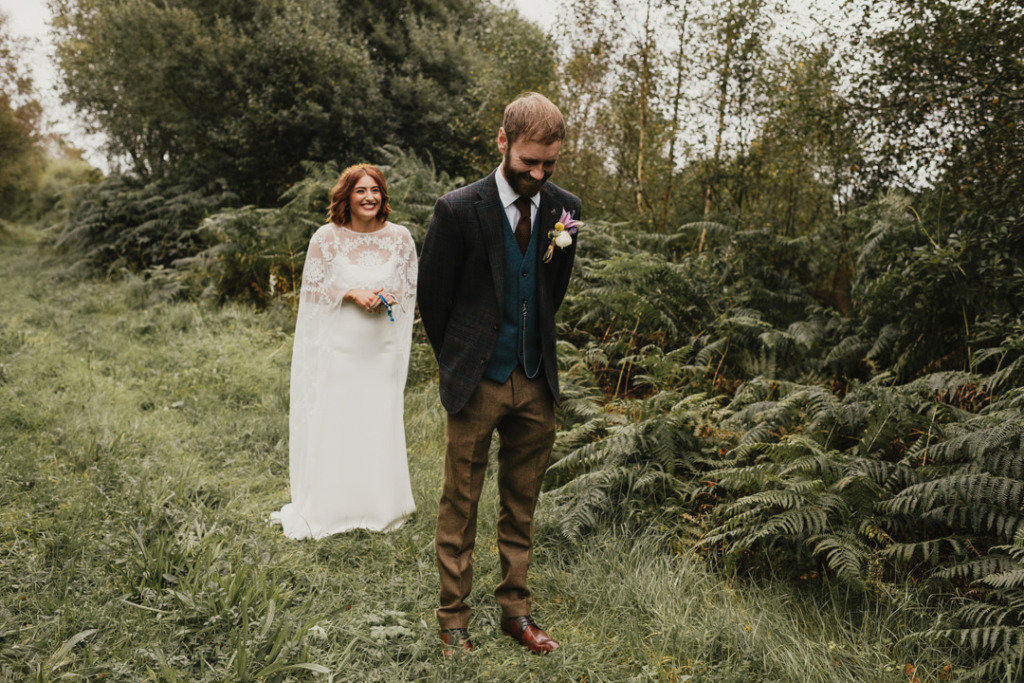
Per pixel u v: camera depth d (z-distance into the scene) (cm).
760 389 411
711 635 245
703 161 681
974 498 260
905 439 334
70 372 523
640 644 242
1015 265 384
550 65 825
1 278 1060
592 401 420
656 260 534
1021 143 434
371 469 339
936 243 426
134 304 839
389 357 346
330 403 336
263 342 665
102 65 1131
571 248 230
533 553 304
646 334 521
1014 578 225
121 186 1215
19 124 1750
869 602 267
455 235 217
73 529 288
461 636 239
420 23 1310
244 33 1102
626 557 294
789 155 611
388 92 1208
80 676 200
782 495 281
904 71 504
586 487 331
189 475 369
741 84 638
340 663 221
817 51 575
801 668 228
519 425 234
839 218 581
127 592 253
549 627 258
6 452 364
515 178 208
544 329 228
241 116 1074
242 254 834
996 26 443
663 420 349
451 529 238
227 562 276
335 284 339
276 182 1122
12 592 248
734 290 554
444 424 469
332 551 310
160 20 1057
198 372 554
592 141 779
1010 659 220
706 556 304
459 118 1159
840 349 456
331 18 1148
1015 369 338
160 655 207
